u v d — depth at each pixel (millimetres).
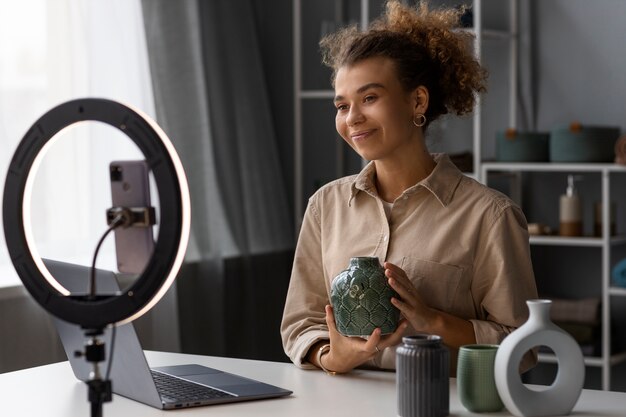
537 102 4109
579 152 3748
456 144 4281
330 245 2074
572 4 4016
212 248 3949
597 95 3984
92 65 3416
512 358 1559
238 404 1703
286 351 2090
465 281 1923
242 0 4352
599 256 4004
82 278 1521
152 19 3750
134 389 1727
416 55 1940
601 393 1750
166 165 1300
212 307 3930
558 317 3736
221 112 4121
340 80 1949
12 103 3152
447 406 1594
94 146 3330
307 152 4602
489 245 1903
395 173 1998
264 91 4438
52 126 1388
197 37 3928
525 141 3846
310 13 4539
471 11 3875
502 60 4164
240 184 4152
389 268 1784
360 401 1712
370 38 1941
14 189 1418
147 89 3648
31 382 1951
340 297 1813
